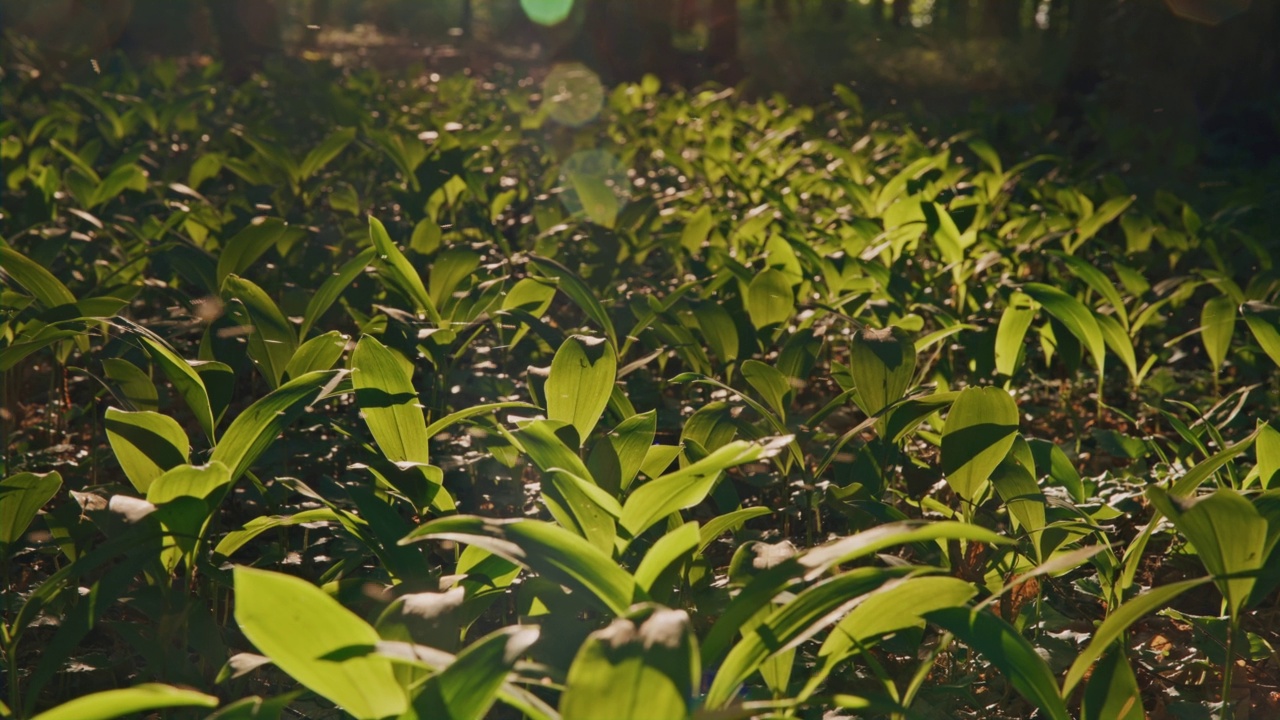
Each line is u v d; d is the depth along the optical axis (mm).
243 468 1956
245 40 15523
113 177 4766
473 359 4324
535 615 1896
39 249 3705
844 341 4887
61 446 3342
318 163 5613
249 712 1267
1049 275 5227
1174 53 12711
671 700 1151
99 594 1700
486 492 3191
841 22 28516
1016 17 26250
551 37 25188
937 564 2150
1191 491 2035
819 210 5793
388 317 2980
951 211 4523
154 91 9922
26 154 6848
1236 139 11492
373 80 12305
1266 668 2469
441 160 5133
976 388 2082
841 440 2330
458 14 38625
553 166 7363
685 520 3182
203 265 3320
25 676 2287
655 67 17812
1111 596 2256
